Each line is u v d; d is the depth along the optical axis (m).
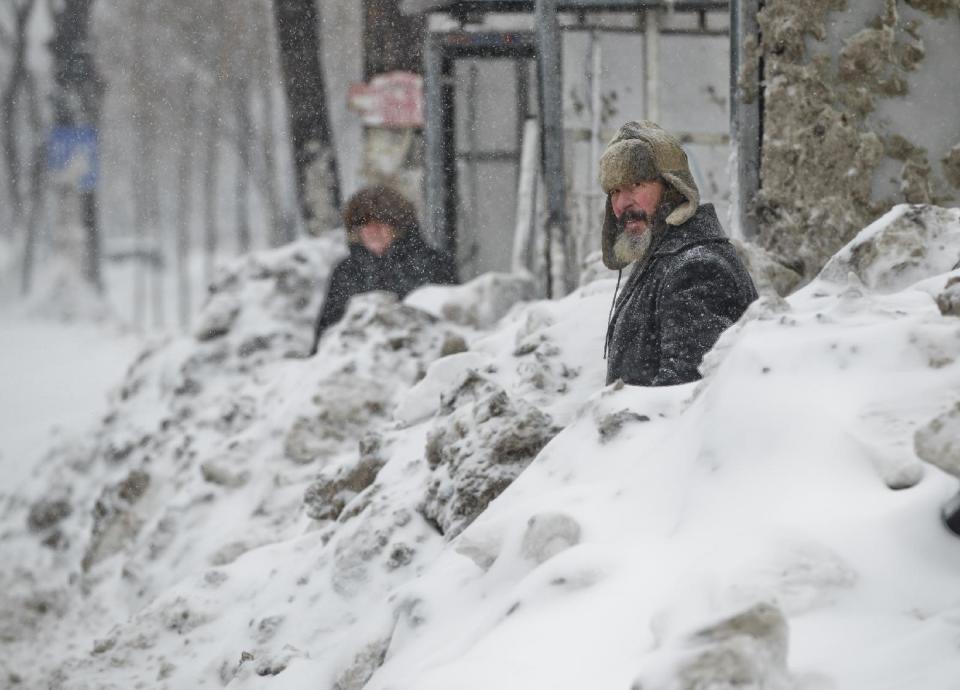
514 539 10.05
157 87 143.75
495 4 40.88
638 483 9.70
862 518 7.88
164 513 23.42
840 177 18.94
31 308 96.19
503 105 41.38
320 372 24.20
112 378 71.69
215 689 13.95
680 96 38.03
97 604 23.81
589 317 16.53
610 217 13.80
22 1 121.06
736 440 8.81
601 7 37.75
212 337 30.56
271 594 14.69
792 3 18.92
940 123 18.83
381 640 11.04
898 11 18.83
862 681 6.69
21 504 29.05
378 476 15.62
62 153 98.81
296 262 31.94
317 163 58.00
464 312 27.78
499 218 41.47
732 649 6.28
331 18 139.38
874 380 8.90
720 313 12.83
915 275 13.01
